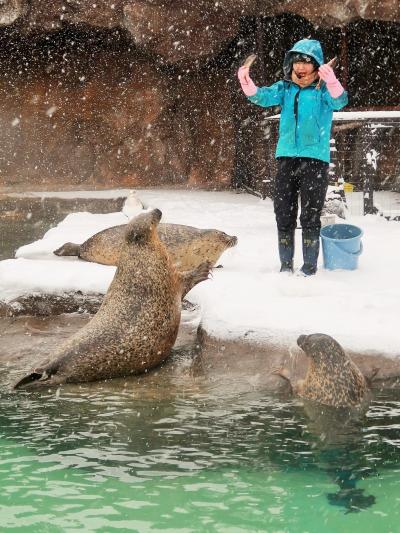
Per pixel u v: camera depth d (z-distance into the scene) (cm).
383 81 2109
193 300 772
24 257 968
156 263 648
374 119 1355
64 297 799
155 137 2247
